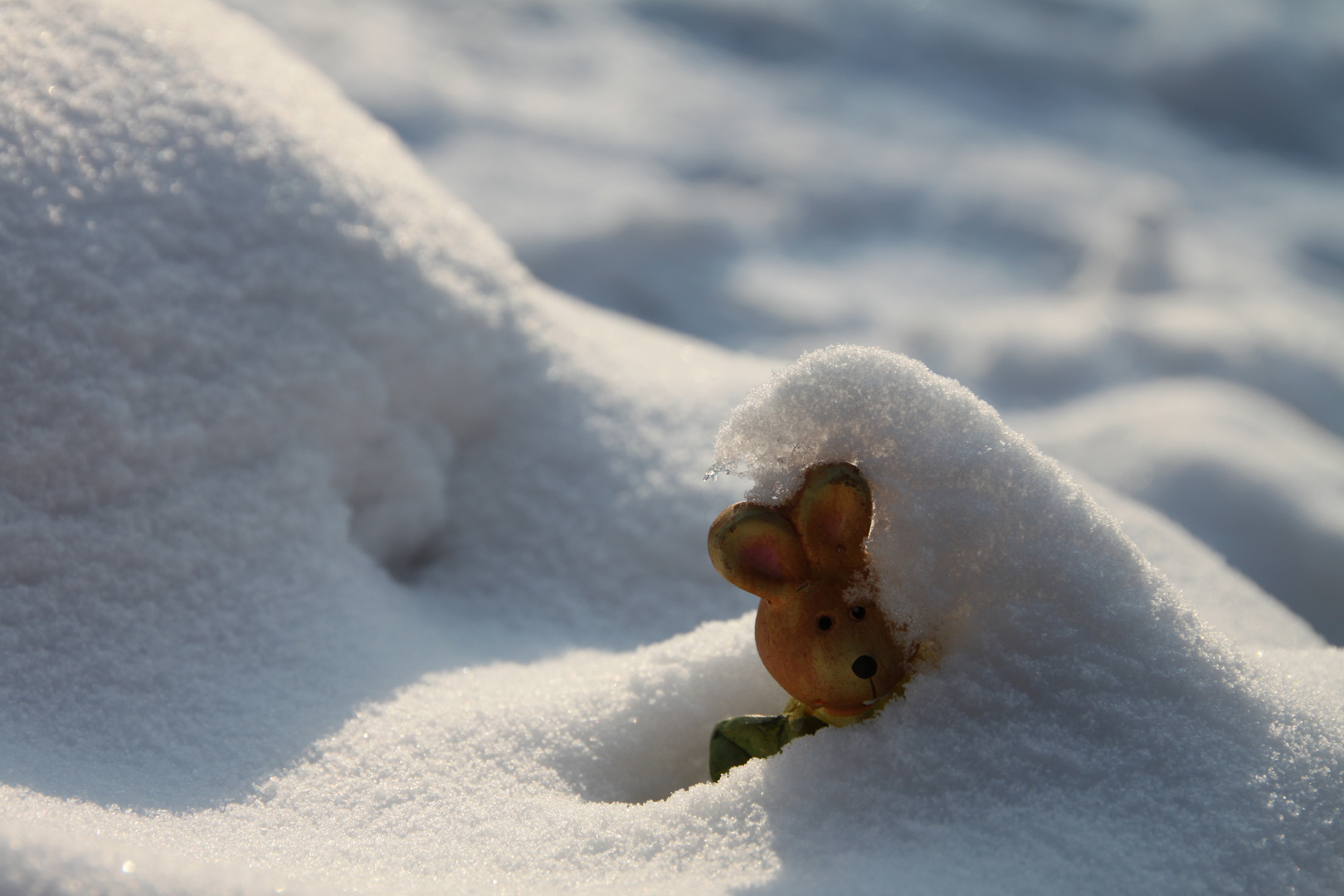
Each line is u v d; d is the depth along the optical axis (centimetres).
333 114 98
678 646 85
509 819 79
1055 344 236
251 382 89
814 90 465
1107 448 165
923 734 78
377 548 93
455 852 78
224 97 93
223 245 90
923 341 245
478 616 93
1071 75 508
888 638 79
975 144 423
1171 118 480
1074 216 352
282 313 90
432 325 94
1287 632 91
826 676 78
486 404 97
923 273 313
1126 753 77
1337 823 76
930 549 78
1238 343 236
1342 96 480
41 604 84
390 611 89
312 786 81
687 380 101
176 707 83
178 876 73
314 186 93
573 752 83
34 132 89
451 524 96
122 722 83
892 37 529
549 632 92
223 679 85
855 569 79
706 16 521
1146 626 78
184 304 89
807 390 78
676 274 298
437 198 100
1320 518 148
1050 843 76
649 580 93
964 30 535
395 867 77
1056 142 438
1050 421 190
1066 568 78
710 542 79
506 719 84
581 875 77
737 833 78
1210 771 77
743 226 328
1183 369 229
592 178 342
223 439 88
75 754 81
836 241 332
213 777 81
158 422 87
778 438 79
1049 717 78
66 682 83
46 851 73
